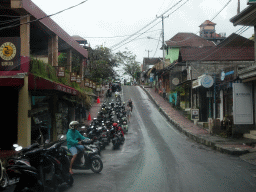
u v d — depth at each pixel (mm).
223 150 12141
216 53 26312
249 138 15039
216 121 17156
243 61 25391
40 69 12672
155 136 17625
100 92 42406
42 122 13547
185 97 29359
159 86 46250
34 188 5555
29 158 5660
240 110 15312
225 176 7555
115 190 6340
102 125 14219
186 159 10227
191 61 26266
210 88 20688
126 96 42469
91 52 35406
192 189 6316
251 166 9016
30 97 11422
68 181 6758
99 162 8219
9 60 10945
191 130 18938
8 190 6684
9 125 11242
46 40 17094
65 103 17562
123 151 12578
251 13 13336
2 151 10438
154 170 8352
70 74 16844
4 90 11336
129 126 22016
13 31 15094
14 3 11211
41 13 13219
